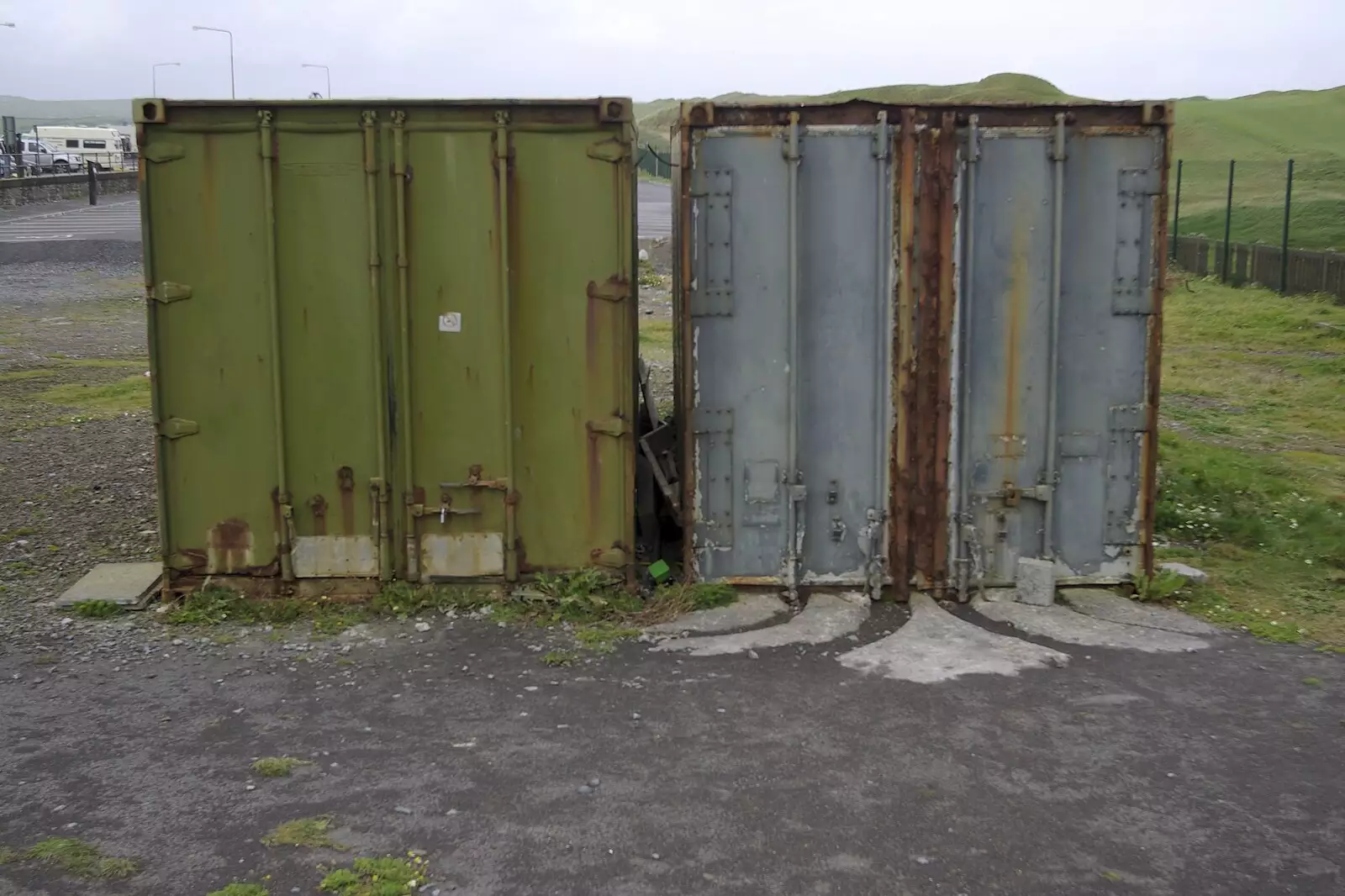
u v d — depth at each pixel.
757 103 6.38
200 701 5.25
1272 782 4.55
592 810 4.26
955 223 6.44
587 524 6.53
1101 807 4.34
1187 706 5.30
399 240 6.23
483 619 6.30
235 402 6.38
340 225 6.27
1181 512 8.54
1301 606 6.75
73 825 4.13
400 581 6.52
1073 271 6.59
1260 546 7.97
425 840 4.05
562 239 6.32
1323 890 3.79
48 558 7.39
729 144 6.39
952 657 5.87
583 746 4.81
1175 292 27.84
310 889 3.73
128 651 5.86
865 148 6.42
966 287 6.48
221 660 5.76
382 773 4.55
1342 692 5.48
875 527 6.66
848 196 6.45
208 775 4.53
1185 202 47.88
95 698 5.28
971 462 6.64
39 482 9.41
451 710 5.18
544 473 6.47
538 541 6.53
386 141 6.23
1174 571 6.98
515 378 6.38
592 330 6.39
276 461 6.40
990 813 4.28
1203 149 67.06
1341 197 41.69
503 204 6.24
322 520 6.46
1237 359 18.27
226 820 4.18
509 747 4.80
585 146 6.26
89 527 8.12
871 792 4.43
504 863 3.89
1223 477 9.57
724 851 3.98
